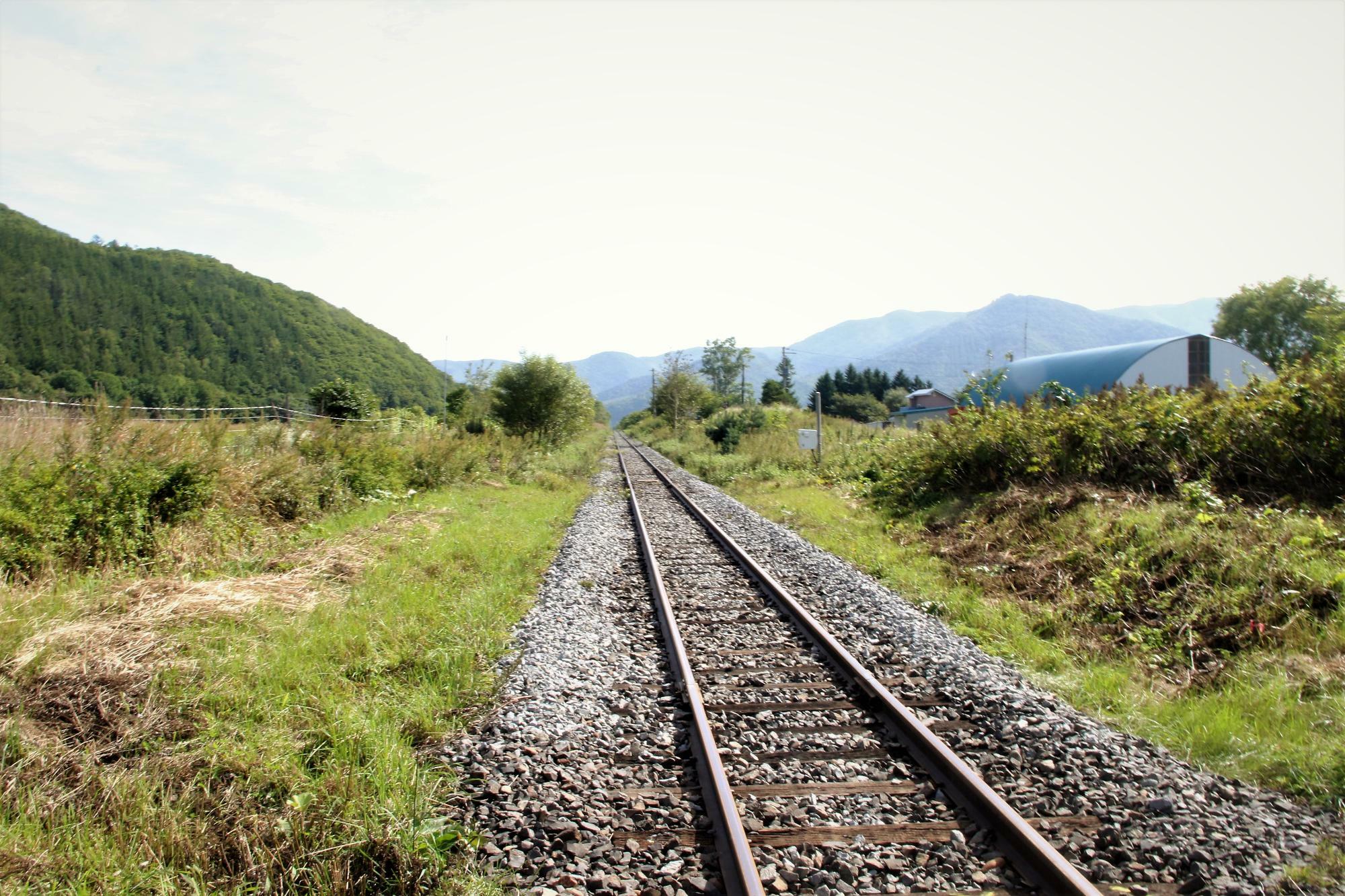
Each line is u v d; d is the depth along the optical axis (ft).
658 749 17.07
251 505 36.50
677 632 25.14
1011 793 14.71
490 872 12.23
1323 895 11.38
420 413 117.60
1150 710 18.79
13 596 21.26
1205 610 23.89
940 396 224.12
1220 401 37.06
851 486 67.97
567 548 41.16
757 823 13.61
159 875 11.53
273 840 12.60
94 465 29.30
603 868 12.39
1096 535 31.78
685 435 183.42
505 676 21.22
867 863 12.39
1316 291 199.72
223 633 21.35
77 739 15.24
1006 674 21.42
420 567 32.76
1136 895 11.65
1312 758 15.48
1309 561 24.17
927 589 31.99
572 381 118.83
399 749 16.05
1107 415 41.16
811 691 20.53
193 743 15.53
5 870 11.30
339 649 21.77
